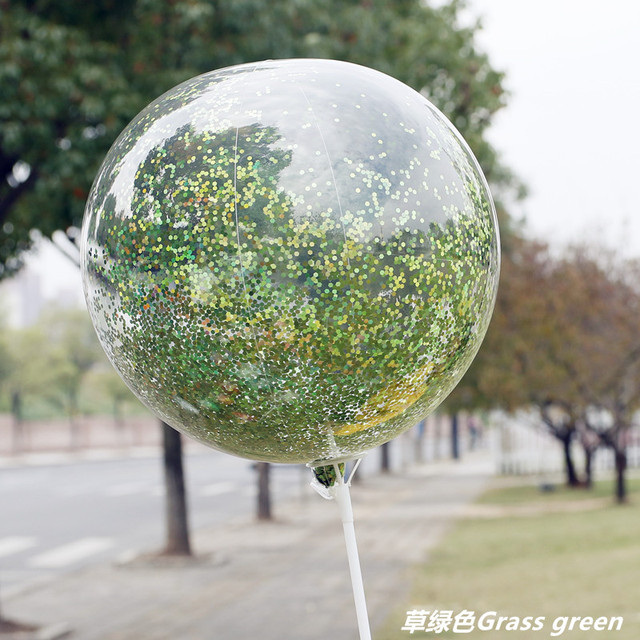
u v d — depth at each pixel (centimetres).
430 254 187
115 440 6028
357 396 190
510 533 1602
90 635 918
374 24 978
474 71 1144
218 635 898
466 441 6650
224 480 3347
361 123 186
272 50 864
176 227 183
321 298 180
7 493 2825
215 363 186
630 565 1118
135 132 196
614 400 2136
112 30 870
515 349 1939
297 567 1327
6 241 1052
